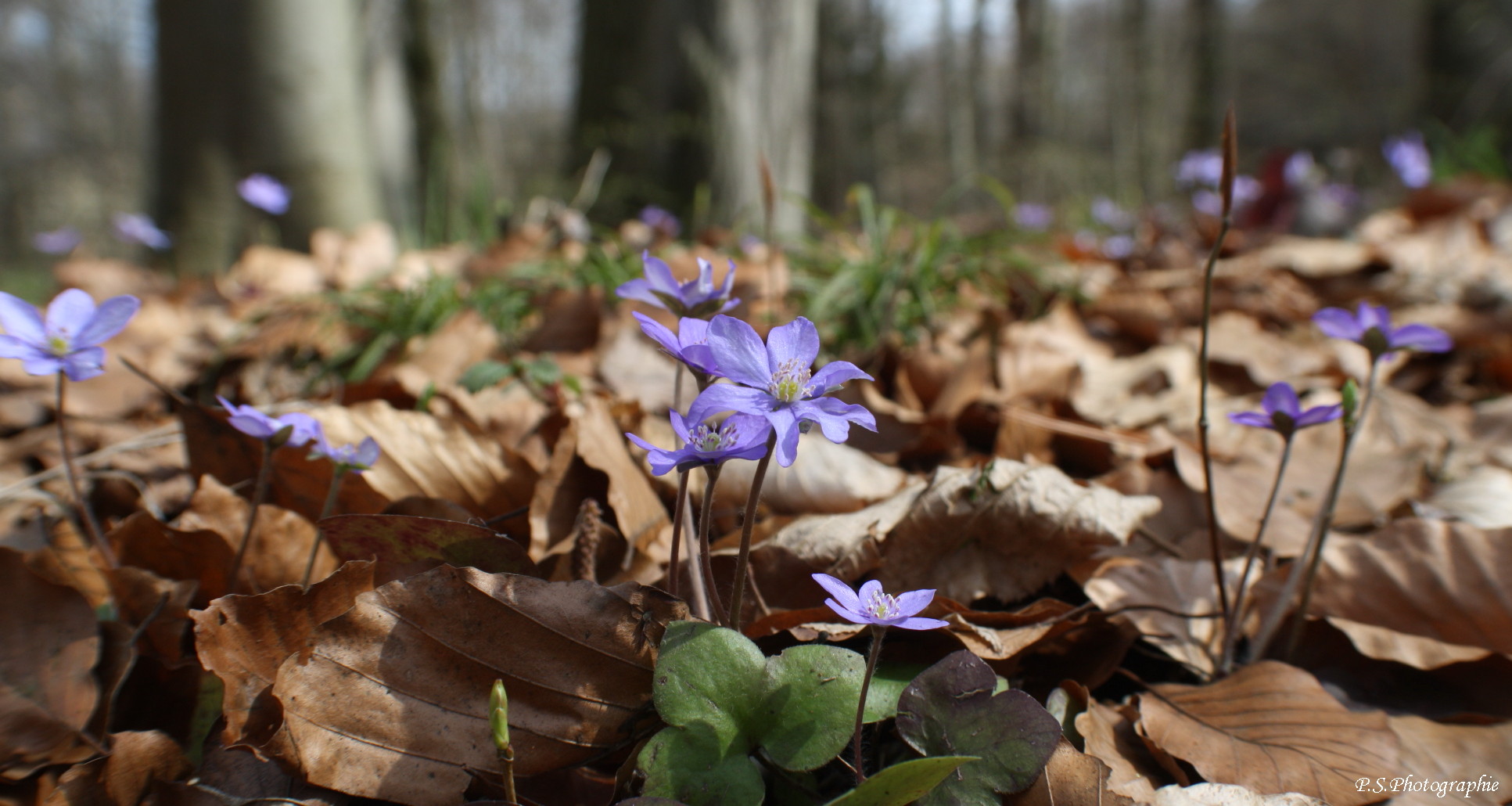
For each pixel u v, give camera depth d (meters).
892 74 4.08
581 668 0.21
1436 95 1.70
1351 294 0.63
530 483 0.30
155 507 0.33
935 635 0.24
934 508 0.28
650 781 0.19
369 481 0.29
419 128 1.89
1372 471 0.35
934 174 4.27
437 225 0.83
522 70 5.00
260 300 0.66
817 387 0.19
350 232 0.92
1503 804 0.22
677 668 0.20
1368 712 0.23
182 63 0.86
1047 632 0.24
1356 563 0.27
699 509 0.31
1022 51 3.45
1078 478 0.37
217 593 0.26
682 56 1.05
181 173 0.87
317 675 0.20
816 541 0.27
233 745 0.20
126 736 0.20
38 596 0.21
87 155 5.44
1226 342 0.49
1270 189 0.96
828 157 3.41
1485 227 0.68
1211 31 3.16
